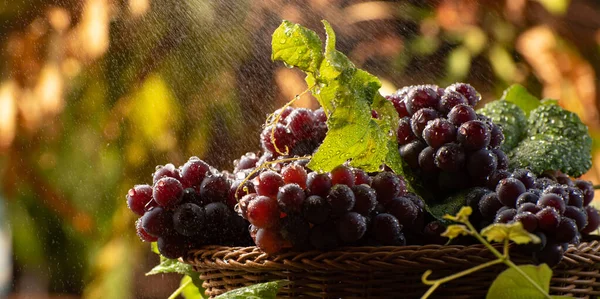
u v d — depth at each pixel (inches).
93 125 81.8
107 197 85.0
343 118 48.7
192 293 55.1
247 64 70.2
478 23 85.9
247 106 72.8
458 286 48.1
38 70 84.3
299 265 48.3
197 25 68.2
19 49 84.5
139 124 78.1
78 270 89.5
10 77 85.9
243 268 49.1
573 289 48.9
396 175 50.2
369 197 48.6
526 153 53.4
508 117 54.5
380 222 48.8
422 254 47.6
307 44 49.5
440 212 50.1
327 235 48.2
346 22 83.7
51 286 91.2
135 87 74.7
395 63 84.8
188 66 70.3
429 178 51.1
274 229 48.5
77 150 84.7
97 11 74.8
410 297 48.2
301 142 51.3
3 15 84.7
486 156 49.8
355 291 48.3
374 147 49.2
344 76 49.2
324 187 48.3
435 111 50.8
